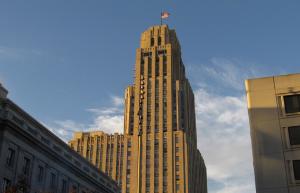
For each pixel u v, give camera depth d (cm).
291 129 4950
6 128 5934
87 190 8444
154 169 13900
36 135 6669
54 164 7231
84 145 16588
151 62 15662
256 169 4897
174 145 14162
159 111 14725
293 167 4769
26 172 6397
